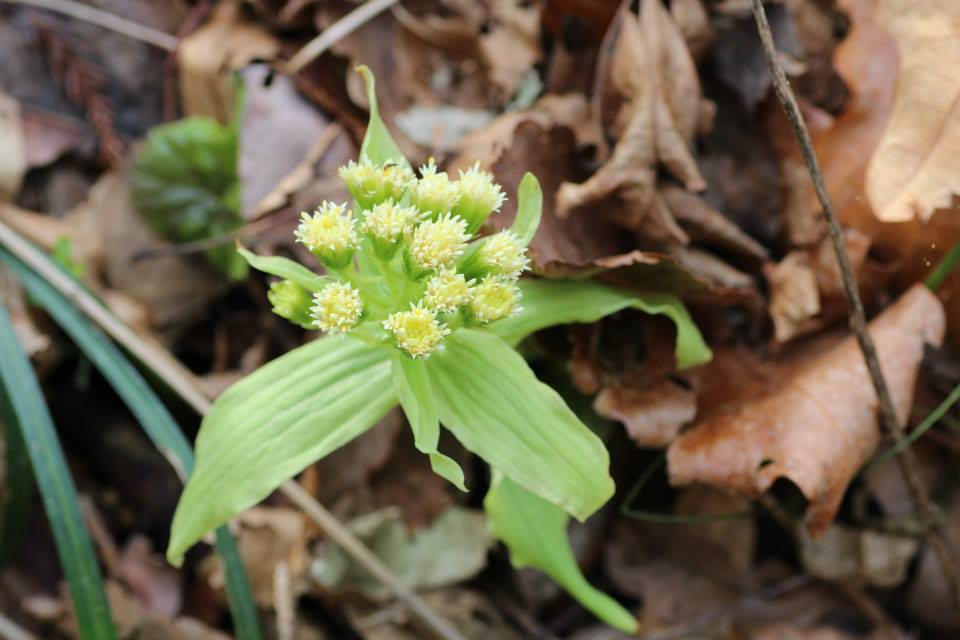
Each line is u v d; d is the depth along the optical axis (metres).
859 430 0.28
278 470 0.26
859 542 0.32
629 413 0.29
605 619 0.29
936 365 0.30
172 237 0.35
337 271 0.25
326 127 0.32
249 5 0.34
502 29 0.32
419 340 0.24
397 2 0.33
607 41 0.30
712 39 0.30
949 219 0.28
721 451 0.28
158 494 0.35
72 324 0.32
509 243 0.25
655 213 0.29
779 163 0.29
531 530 0.29
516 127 0.28
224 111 0.34
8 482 0.33
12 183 0.35
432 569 0.33
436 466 0.24
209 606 0.34
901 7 0.28
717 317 0.30
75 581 0.29
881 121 0.28
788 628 0.32
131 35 0.36
